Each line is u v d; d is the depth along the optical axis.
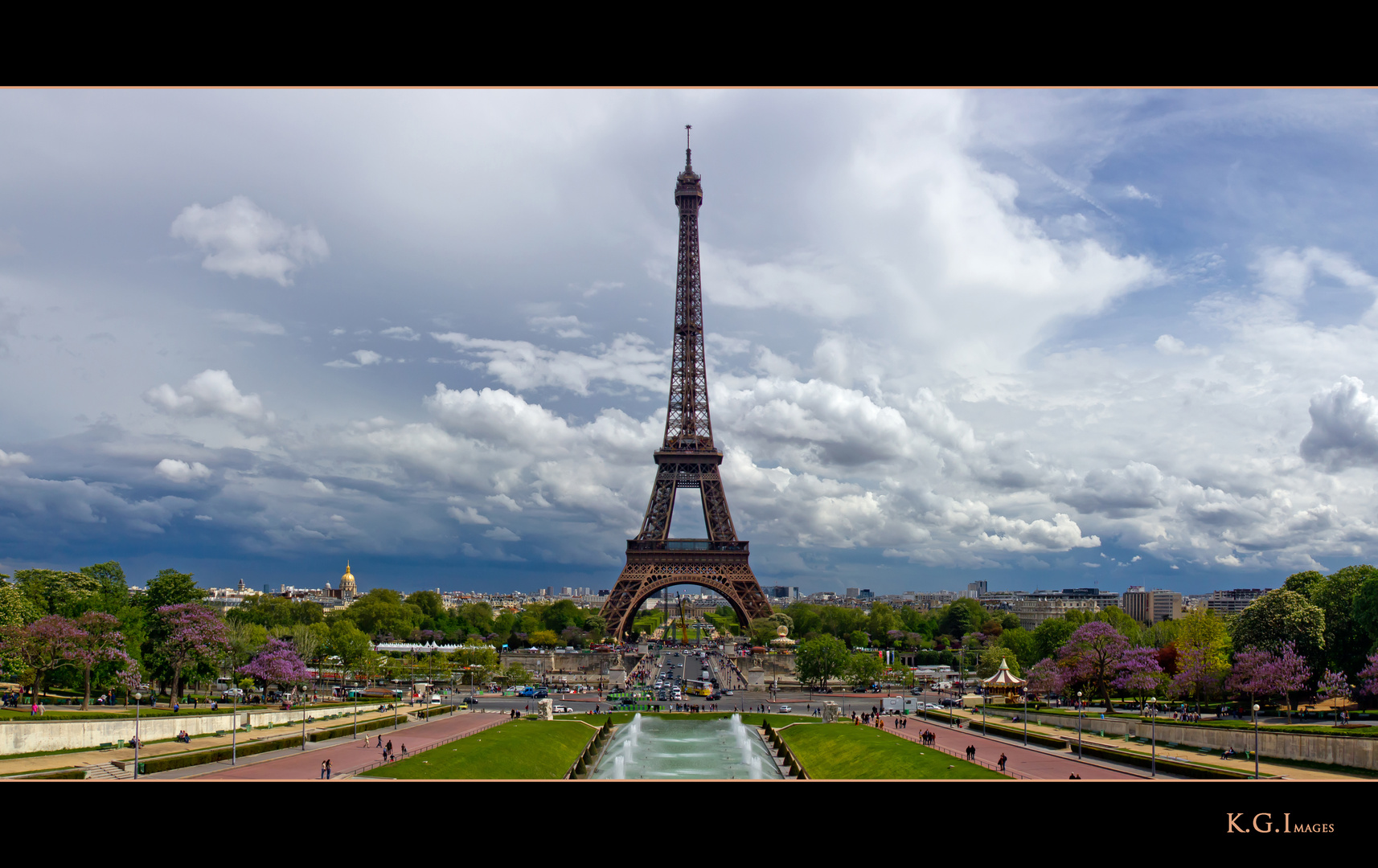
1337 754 191.50
